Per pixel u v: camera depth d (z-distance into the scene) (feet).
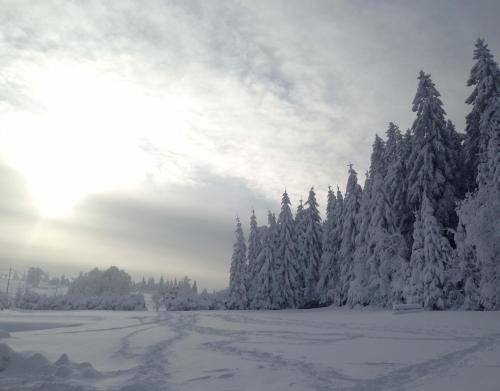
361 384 24.52
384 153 135.44
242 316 104.37
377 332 55.01
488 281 77.10
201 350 39.34
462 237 85.76
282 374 27.43
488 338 44.16
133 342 45.93
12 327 68.08
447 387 23.12
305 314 113.50
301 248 165.68
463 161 106.73
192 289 377.09
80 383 24.11
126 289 408.67
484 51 97.66
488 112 91.97
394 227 113.29
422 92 105.70
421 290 90.68
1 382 24.29
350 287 120.88
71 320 86.58
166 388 23.97
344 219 143.23
